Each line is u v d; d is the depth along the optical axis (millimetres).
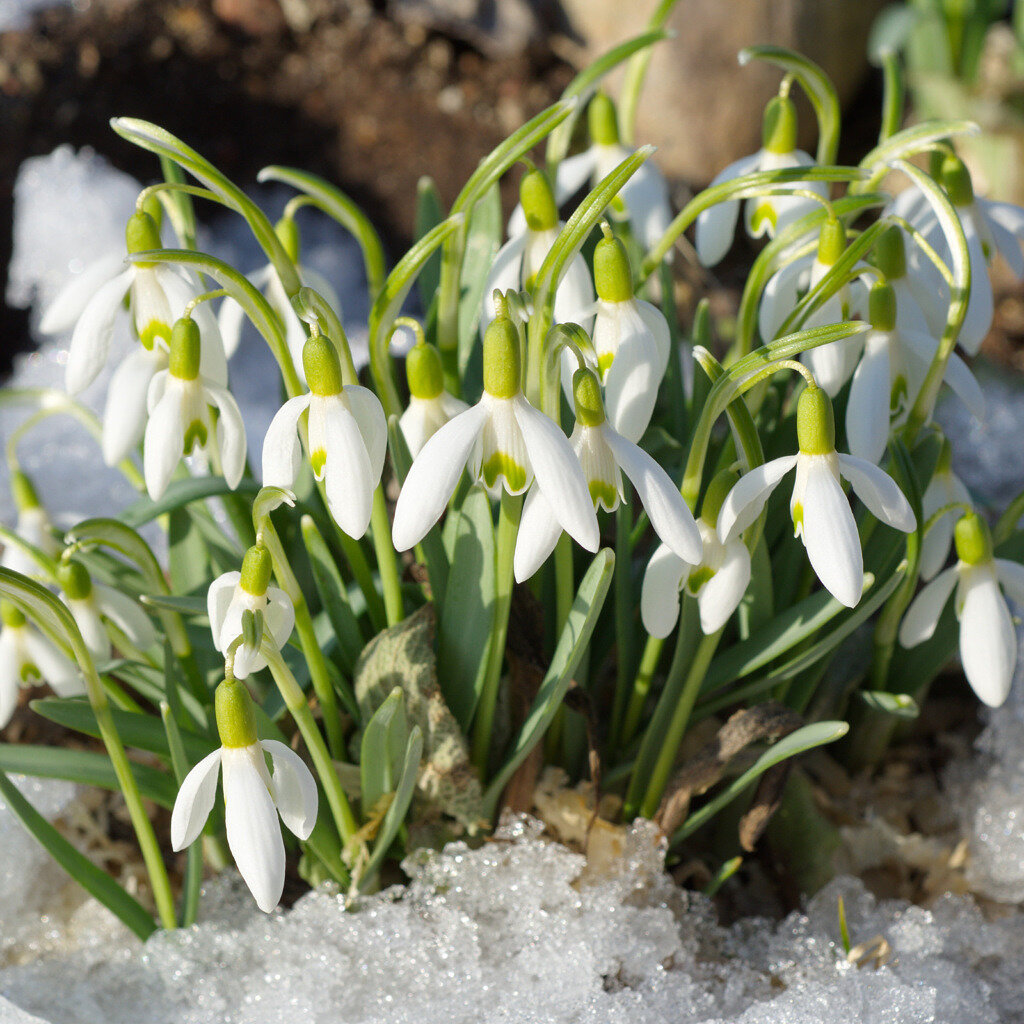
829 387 730
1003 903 789
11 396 783
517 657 755
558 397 705
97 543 740
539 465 681
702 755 750
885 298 721
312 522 746
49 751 738
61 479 1108
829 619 748
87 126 1533
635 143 1592
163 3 1617
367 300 1512
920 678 790
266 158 1616
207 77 1604
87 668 713
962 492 760
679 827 766
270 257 719
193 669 769
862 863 793
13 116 1487
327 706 744
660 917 756
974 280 734
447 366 759
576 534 680
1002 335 1389
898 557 764
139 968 755
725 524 702
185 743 745
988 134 1448
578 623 725
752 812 757
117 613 749
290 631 708
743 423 708
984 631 737
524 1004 741
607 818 770
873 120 1675
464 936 750
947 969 761
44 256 1429
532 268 729
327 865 750
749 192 725
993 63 1558
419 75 1658
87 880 745
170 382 706
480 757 754
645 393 704
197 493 753
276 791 695
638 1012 743
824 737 728
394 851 770
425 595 764
